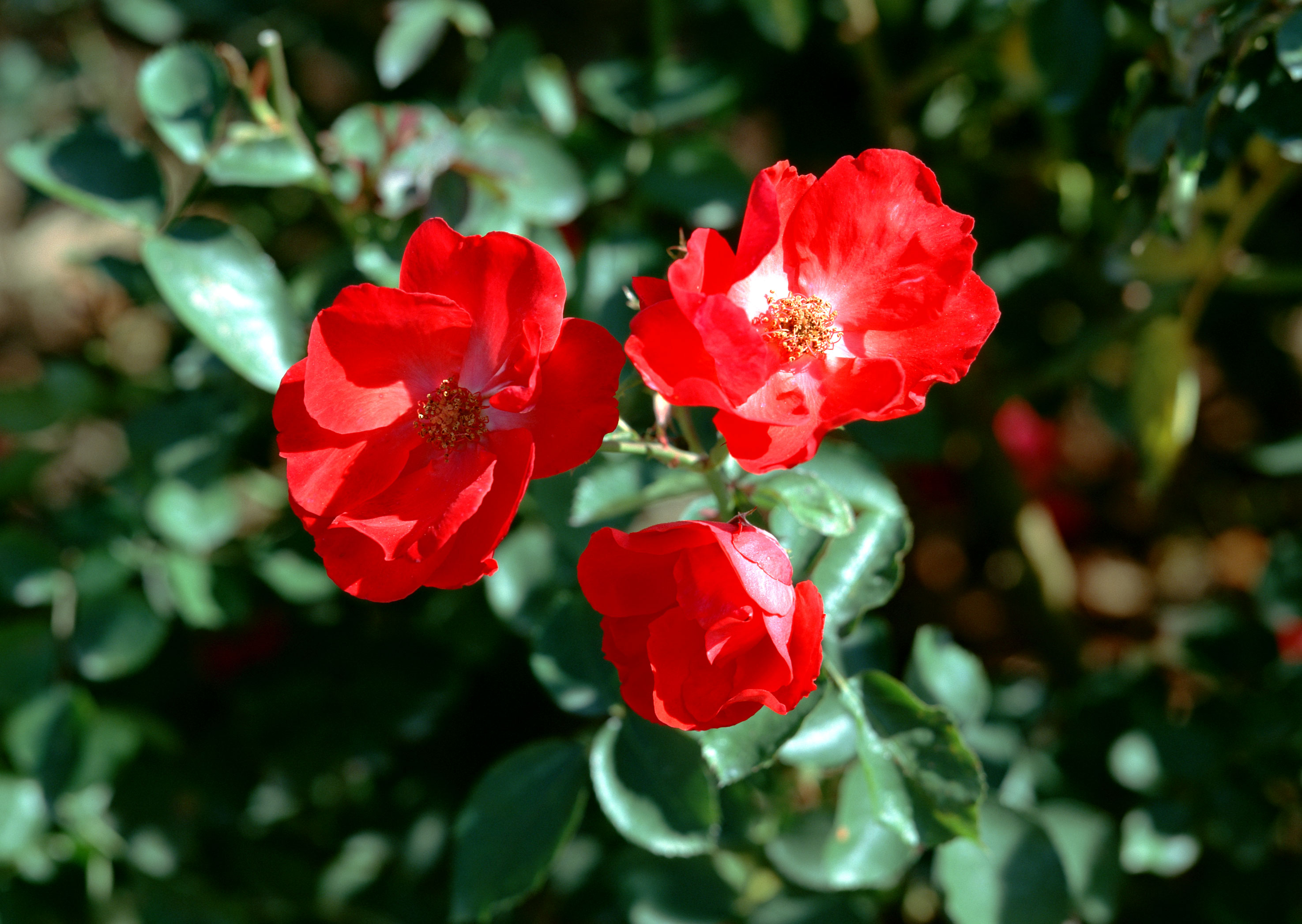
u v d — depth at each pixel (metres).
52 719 0.59
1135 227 0.55
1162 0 0.52
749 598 0.43
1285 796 0.58
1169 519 0.83
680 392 0.43
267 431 0.63
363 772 0.61
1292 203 0.66
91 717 0.59
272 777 0.61
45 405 0.63
